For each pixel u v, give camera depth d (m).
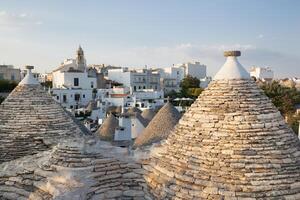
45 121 14.59
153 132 18.23
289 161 8.85
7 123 14.24
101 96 68.06
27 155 13.53
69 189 9.62
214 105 9.65
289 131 9.60
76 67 87.75
